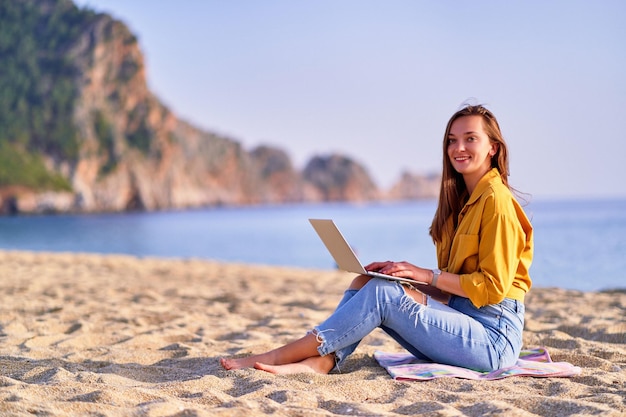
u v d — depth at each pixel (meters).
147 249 32.16
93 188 117.00
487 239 3.26
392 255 26.30
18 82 120.31
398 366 3.48
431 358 3.45
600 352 4.12
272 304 7.09
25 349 4.42
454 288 3.29
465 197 3.56
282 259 26.64
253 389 3.15
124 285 9.02
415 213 118.75
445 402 2.90
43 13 132.62
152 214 117.12
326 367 3.51
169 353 4.25
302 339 3.48
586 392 3.05
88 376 3.38
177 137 151.50
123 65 131.50
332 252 3.53
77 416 2.62
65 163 115.19
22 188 105.19
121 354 4.18
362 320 3.38
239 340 4.86
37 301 6.88
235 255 28.62
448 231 3.56
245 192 171.88
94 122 122.62
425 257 25.41
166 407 2.73
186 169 150.00
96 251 30.02
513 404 2.83
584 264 14.06
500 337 3.37
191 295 7.96
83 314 6.00
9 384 3.14
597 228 32.03
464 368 3.38
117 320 5.78
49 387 3.09
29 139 114.94
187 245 35.03
